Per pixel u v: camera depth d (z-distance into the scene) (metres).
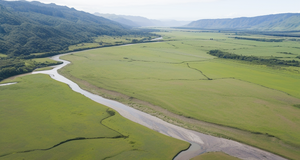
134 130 60.19
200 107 75.12
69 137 55.78
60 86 98.06
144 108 75.31
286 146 53.56
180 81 105.38
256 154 51.06
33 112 70.19
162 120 67.06
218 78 110.69
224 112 71.25
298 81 105.19
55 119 65.56
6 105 75.31
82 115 68.81
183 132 60.28
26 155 48.16
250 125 62.91
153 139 55.81
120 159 47.41
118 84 101.19
